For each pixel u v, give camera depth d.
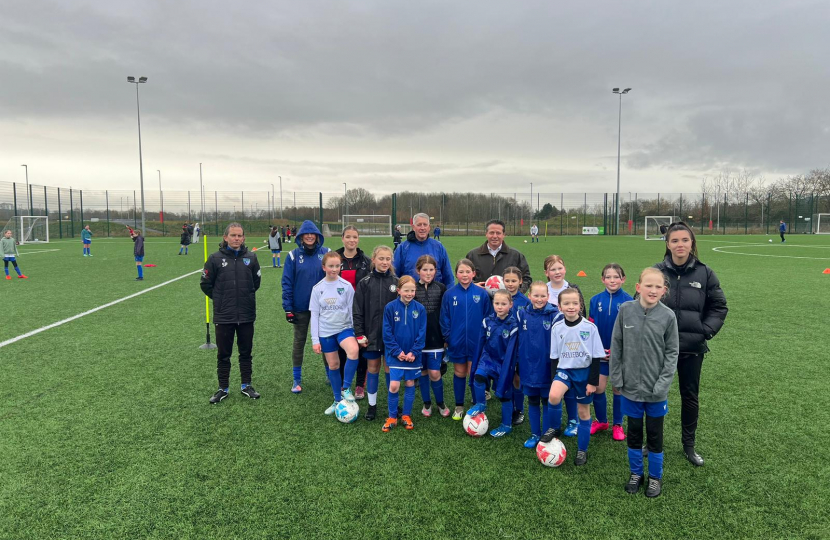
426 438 3.99
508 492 3.17
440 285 4.47
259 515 2.91
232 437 3.96
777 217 48.72
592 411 4.59
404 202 52.50
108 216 45.09
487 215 52.22
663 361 3.06
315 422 4.29
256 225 48.66
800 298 10.06
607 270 4.03
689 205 49.84
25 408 4.51
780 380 5.22
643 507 2.99
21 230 32.09
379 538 2.70
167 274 14.98
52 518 2.87
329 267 4.36
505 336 3.98
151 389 5.05
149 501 3.04
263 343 7.02
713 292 3.42
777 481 3.27
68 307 9.52
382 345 4.32
